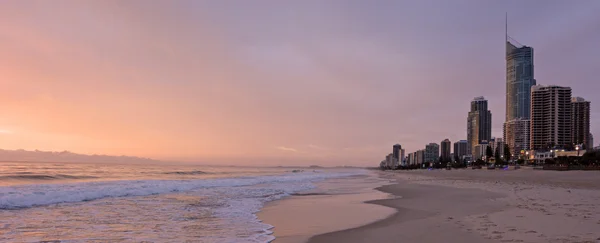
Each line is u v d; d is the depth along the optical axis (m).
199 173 65.56
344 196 23.08
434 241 8.98
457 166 175.25
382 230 10.76
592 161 98.62
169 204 17.41
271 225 12.02
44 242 9.24
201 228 11.44
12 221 12.05
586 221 11.34
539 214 12.94
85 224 11.79
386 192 26.33
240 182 35.53
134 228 11.27
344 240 9.48
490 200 18.44
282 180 45.00
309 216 14.13
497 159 150.12
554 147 161.62
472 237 9.25
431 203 17.97
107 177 39.81
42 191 18.20
